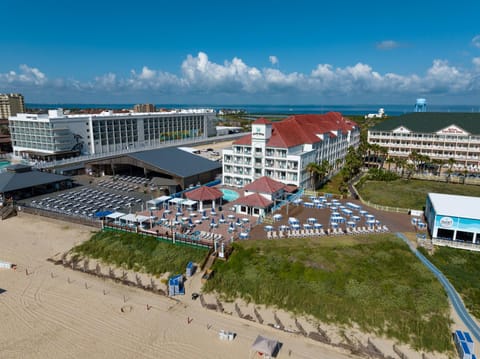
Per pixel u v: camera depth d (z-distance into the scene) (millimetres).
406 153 119438
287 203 70188
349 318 39594
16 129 130000
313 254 50125
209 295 44906
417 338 36625
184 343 36531
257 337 36781
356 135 141875
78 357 34312
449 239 54406
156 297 44844
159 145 152250
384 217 66625
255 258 49844
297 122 99812
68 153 123688
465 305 40531
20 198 80062
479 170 108312
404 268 47219
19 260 54094
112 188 89562
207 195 69688
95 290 46281
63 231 63281
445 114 124438
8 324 39156
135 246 55438
